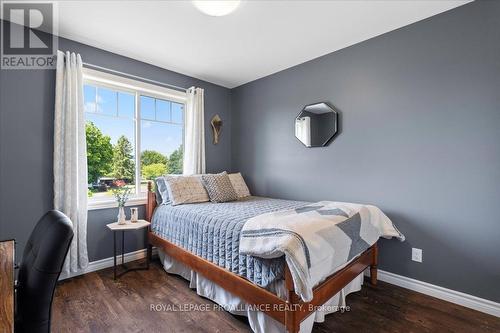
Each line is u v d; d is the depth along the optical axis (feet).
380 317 6.01
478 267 6.26
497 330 5.53
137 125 10.04
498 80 5.97
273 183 11.14
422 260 7.13
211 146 12.35
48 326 3.12
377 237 6.94
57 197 7.54
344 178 8.76
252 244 5.22
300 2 6.30
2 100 6.95
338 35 7.93
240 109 12.69
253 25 7.35
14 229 7.13
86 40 8.19
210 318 6.02
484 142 6.16
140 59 9.66
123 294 7.11
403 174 7.45
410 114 7.30
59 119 7.57
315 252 4.80
